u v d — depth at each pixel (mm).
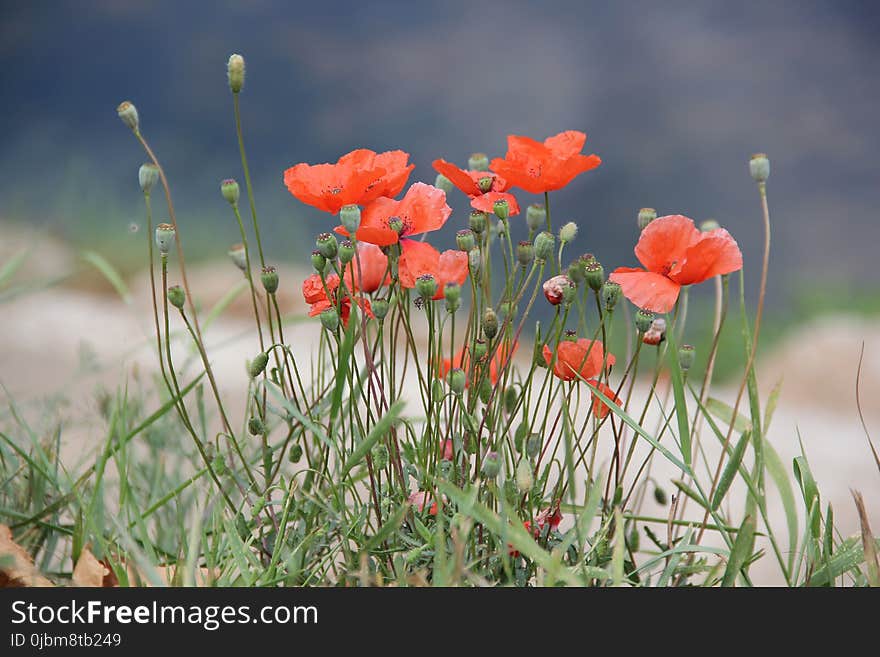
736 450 1405
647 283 1404
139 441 1606
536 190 1440
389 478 1442
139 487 1594
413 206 1417
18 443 1569
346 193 1404
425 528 1396
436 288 1400
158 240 1408
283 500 1435
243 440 1485
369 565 1432
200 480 1605
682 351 1437
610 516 1425
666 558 1455
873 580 1396
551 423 1786
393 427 1425
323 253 1398
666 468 1862
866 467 2463
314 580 1433
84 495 1487
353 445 1427
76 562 1422
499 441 1436
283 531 1399
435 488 1412
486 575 1411
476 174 1445
